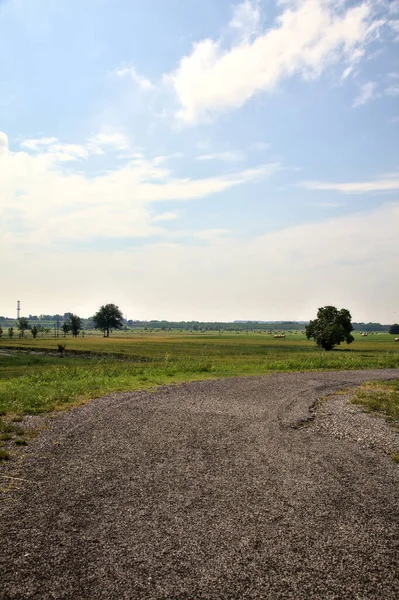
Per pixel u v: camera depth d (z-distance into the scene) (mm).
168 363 32688
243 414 13555
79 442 9773
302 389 19828
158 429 11234
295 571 4781
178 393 17781
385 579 4688
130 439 10156
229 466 8367
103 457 8695
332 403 16156
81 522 5773
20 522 5730
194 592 4352
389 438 10961
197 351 69188
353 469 8445
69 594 4250
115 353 63344
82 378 22500
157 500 6590
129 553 5016
